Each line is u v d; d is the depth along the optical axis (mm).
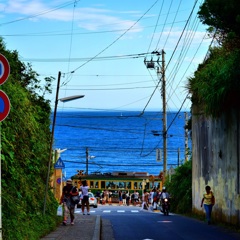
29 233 17359
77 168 170125
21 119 19594
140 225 29953
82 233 23062
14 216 16344
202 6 24281
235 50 26984
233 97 28438
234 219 29266
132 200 75375
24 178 19750
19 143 19875
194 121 40594
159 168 163500
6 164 16859
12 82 20609
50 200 27531
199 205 38750
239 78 26516
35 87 27797
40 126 26297
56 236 21328
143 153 188625
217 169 33156
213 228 28234
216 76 28469
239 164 28391
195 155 40562
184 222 32562
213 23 24609
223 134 31422
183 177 49750
